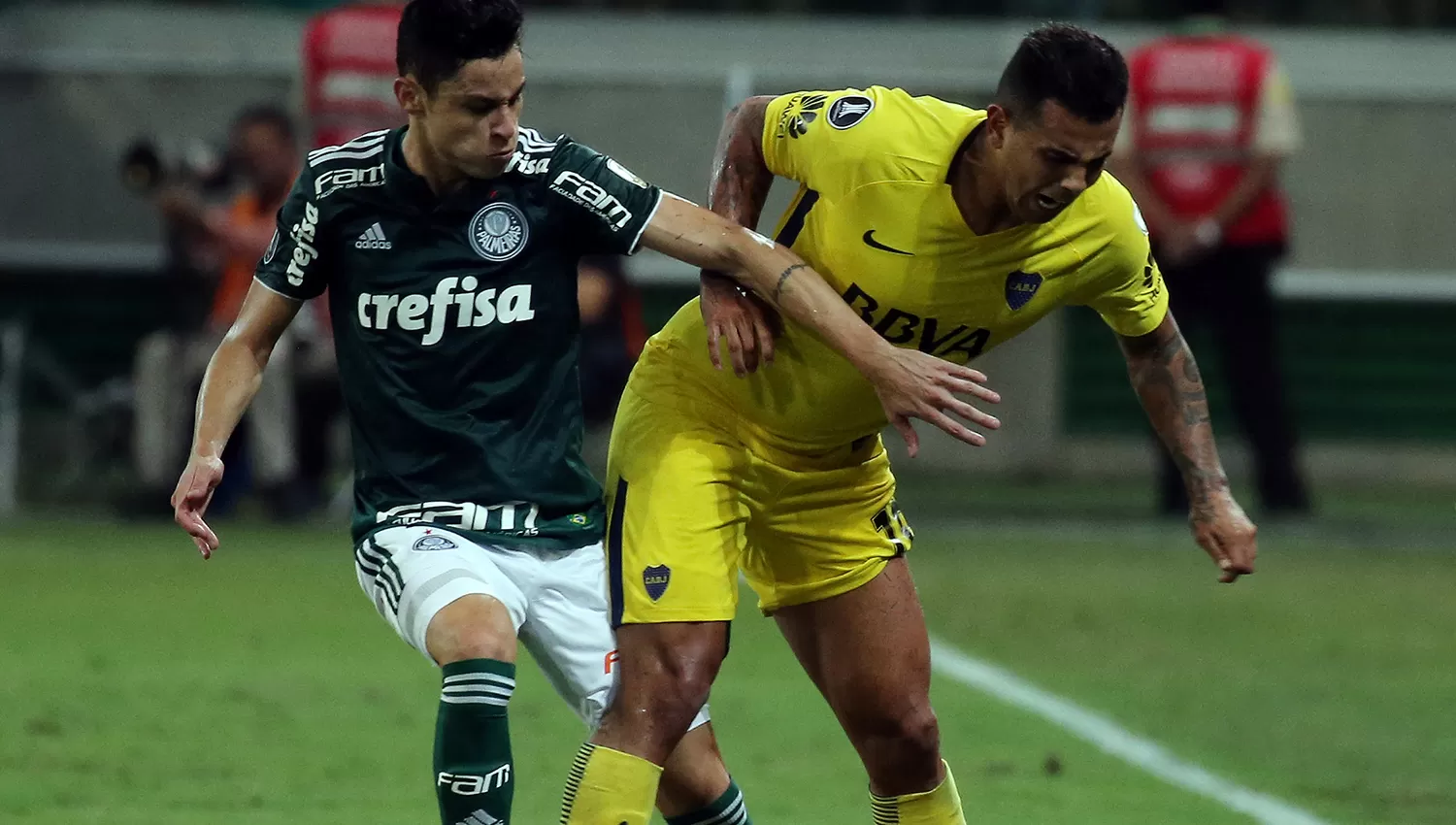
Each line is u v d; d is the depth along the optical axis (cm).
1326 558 4031
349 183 1521
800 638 1648
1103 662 2888
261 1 5366
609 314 4116
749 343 1536
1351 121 5322
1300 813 2002
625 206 1534
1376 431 5422
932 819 1644
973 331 1557
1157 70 4169
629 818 1482
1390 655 2981
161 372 4150
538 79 5212
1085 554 4044
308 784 2042
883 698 1609
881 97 1542
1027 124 1388
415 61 1455
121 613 3141
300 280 1552
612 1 5519
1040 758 2250
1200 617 3303
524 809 1950
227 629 3022
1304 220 5341
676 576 1532
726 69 5269
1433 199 5341
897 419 1498
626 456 1609
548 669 1579
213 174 4119
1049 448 5378
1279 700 2628
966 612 3309
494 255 1521
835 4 5556
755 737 2333
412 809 1942
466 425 1530
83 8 5166
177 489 1518
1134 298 1580
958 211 1483
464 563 1488
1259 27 5522
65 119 5103
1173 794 2081
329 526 4203
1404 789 2122
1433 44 5375
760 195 1662
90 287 5109
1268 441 4500
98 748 2194
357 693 2550
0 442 4681
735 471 1595
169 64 5147
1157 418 1658
